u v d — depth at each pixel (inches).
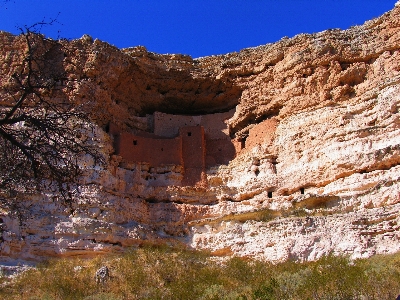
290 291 713.6
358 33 1218.0
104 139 1119.0
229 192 1117.1
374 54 1172.5
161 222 1074.1
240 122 1259.8
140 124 1278.3
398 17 1178.6
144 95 1311.5
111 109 1209.4
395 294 643.5
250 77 1286.9
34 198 976.9
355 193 974.4
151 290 818.8
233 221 1044.5
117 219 1016.2
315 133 1114.7
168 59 1323.8
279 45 1272.1
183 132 1224.8
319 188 1042.1
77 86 1143.6
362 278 716.0
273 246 949.2
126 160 1144.8
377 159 993.5
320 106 1151.6
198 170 1173.7
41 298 794.8
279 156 1141.1
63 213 979.3
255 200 1082.7
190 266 917.2
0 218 937.5
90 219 979.3
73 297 804.6
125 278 860.0
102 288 832.3
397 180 946.1
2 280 861.8
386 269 745.0
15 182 508.4
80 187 1016.9
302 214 990.4
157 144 1190.9
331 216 940.0
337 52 1199.6
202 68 1326.3
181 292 795.4
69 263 914.1
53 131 512.1
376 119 1066.1
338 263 804.0
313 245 915.4
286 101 1204.5
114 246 968.9
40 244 940.0
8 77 1128.2
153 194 1120.8
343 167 1023.0
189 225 1063.6
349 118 1096.2
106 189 1045.8
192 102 1336.1
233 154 1228.5
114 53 1224.2
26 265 911.0
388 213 897.5
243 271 876.6
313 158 1082.7
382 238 874.8
